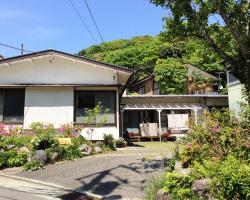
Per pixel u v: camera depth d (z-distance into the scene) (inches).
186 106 933.2
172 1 339.0
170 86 1211.2
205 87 1219.2
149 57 1641.2
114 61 1738.4
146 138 888.9
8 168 427.5
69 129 575.5
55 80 672.4
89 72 680.4
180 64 1248.2
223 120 313.4
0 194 296.8
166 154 502.9
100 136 645.9
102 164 433.4
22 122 643.5
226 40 376.5
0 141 478.3
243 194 184.1
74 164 440.8
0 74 666.2
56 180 362.9
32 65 675.4
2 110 645.3
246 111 301.1
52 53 665.0
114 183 340.5
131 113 974.4
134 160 452.1
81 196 304.3
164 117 961.5
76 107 661.9
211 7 348.8
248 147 258.1
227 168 199.6
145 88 1374.3
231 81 791.1
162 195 238.5
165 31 372.2
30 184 350.3
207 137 295.4
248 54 323.6
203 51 416.8
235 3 336.5
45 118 650.2
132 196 294.0
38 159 438.0
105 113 658.8
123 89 743.7
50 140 477.4
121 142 639.8
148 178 347.9
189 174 242.7
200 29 350.0
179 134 905.5
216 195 200.4
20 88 659.4
